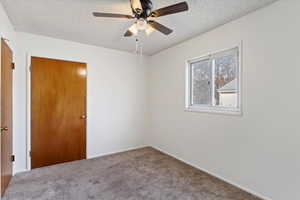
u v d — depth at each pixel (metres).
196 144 2.79
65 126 2.97
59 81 2.90
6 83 2.07
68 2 1.82
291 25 1.66
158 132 3.76
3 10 1.93
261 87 1.91
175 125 3.25
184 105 3.03
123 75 3.65
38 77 2.72
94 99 3.28
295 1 1.63
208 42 2.55
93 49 3.25
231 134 2.24
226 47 2.29
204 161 2.64
